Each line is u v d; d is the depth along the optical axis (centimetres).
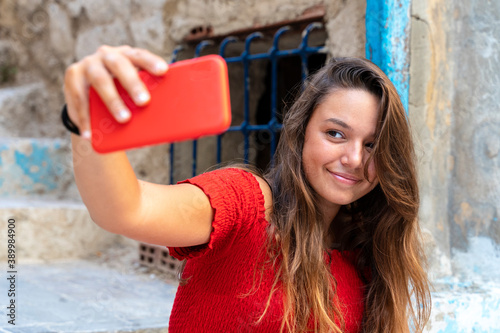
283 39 333
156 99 66
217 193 105
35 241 359
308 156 125
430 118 208
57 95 495
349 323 136
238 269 116
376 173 126
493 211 221
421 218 205
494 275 217
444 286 206
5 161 422
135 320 227
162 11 376
